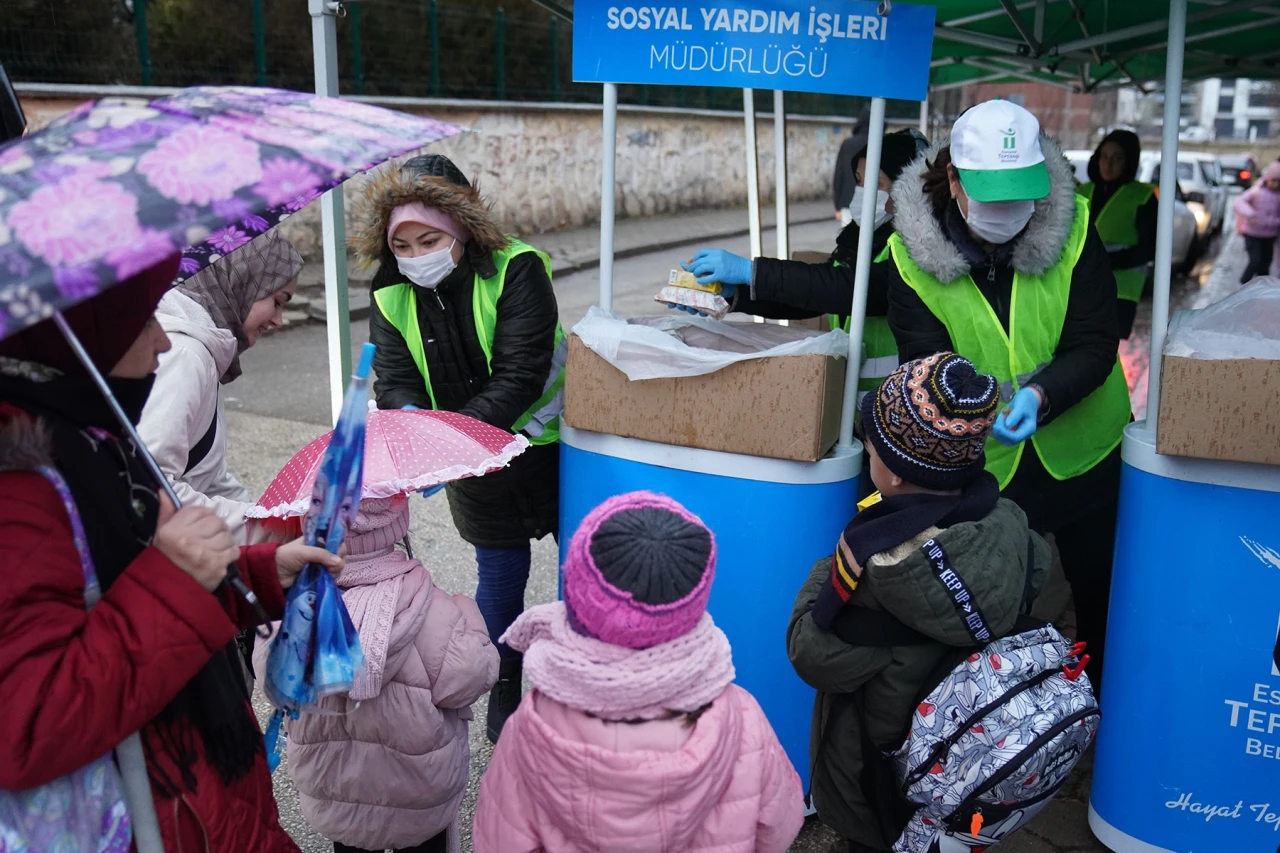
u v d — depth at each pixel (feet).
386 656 6.35
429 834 7.14
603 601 4.71
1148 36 16.94
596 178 47.88
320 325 29.40
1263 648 7.63
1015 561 6.16
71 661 4.10
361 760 6.79
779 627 8.43
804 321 13.61
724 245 47.19
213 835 4.83
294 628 5.23
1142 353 26.09
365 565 6.55
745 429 8.04
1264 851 7.97
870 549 6.11
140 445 4.39
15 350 4.22
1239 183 58.44
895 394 6.18
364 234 9.00
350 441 4.97
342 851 7.43
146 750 4.63
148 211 3.71
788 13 8.08
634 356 8.32
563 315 32.68
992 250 8.41
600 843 4.93
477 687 6.81
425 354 9.34
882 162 10.21
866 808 6.82
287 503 6.59
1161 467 7.72
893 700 6.40
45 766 4.10
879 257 9.48
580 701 4.87
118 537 4.40
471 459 6.86
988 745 6.06
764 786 5.32
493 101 42.22
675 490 8.43
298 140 4.15
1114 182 21.79
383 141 4.37
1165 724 8.05
